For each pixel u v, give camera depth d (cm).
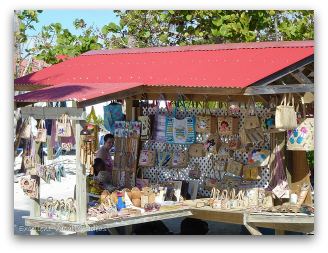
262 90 928
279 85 941
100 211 921
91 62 1225
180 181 1102
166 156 1152
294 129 991
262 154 1050
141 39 1585
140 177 1173
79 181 885
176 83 977
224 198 1034
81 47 1573
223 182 1088
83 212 885
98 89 964
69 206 902
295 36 1498
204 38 1523
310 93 988
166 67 1084
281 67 944
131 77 1061
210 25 1480
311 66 1033
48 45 1609
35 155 927
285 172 1034
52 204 924
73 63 1250
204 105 1146
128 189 1023
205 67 1034
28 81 1184
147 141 1179
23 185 934
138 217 952
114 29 1576
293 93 987
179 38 1552
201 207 1034
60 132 886
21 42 1566
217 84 938
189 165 1148
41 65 1811
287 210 991
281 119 938
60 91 967
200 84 951
